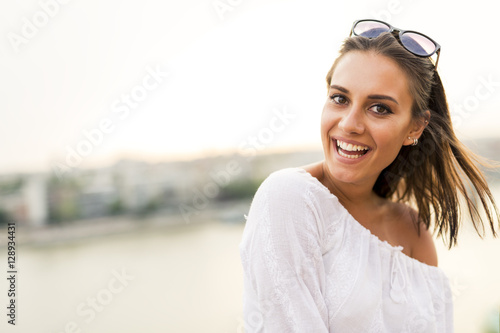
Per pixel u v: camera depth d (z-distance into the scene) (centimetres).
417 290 120
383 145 105
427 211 137
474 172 134
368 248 112
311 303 99
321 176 119
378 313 108
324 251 109
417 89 109
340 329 103
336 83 105
